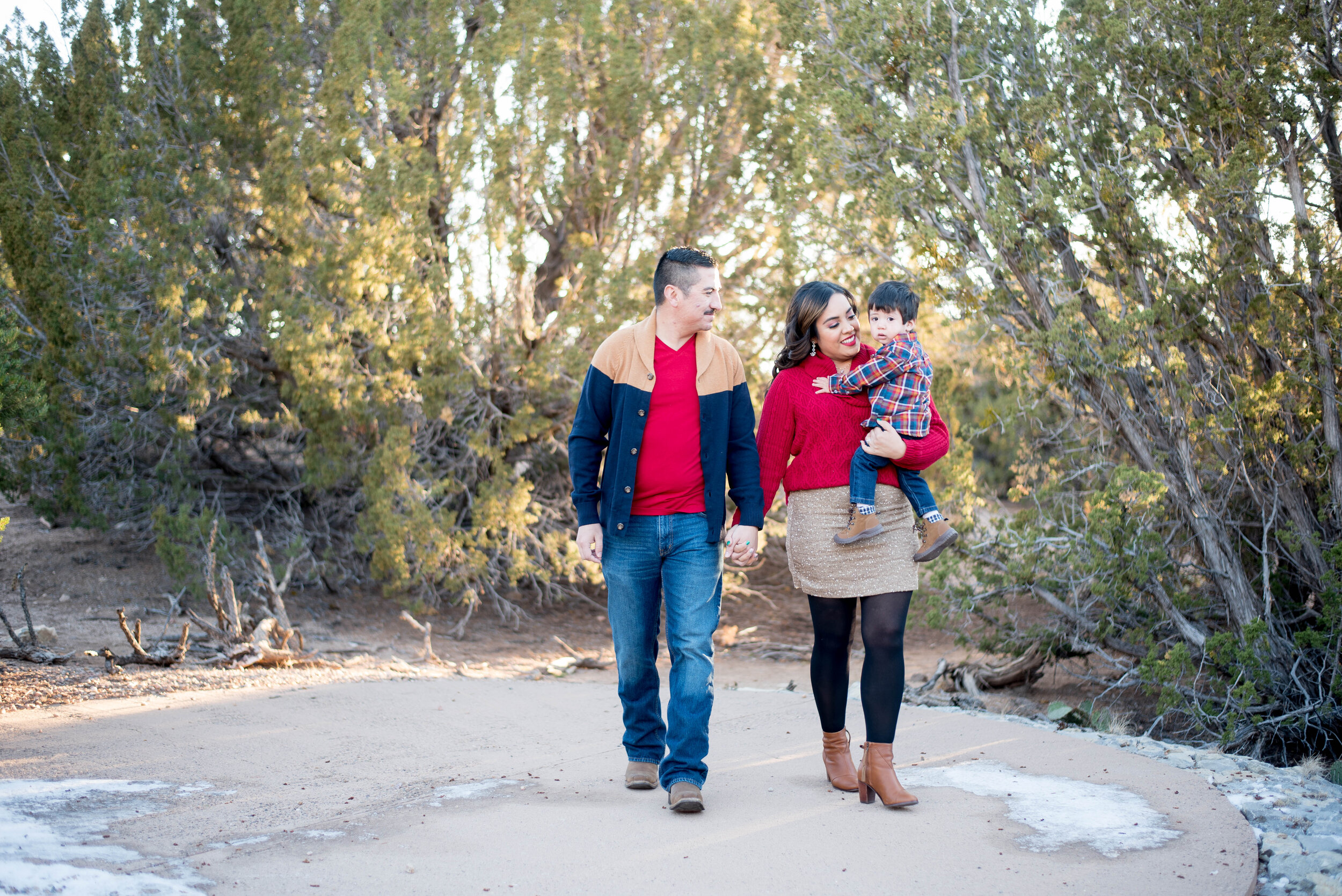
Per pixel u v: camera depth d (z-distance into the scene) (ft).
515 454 40.04
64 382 36.50
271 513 42.24
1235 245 25.07
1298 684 23.61
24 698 16.19
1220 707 24.73
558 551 38.17
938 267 26.91
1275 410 25.22
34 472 37.70
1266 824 10.50
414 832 9.53
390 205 34.06
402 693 16.99
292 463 44.24
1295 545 25.52
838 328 11.10
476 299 35.78
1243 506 27.89
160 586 35.96
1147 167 26.84
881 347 11.12
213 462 42.60
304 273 36.50
